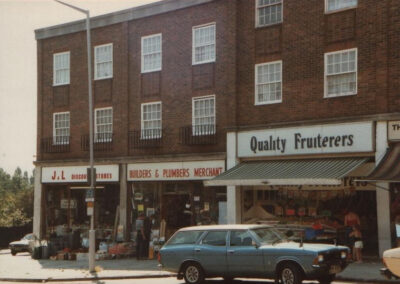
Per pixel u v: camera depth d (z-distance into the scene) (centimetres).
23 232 5075
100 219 3003
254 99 2433
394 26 2064
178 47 2745
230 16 2517
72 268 2348
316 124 2228
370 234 2123
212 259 1602
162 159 2750
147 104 2853
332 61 2227
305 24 2305
